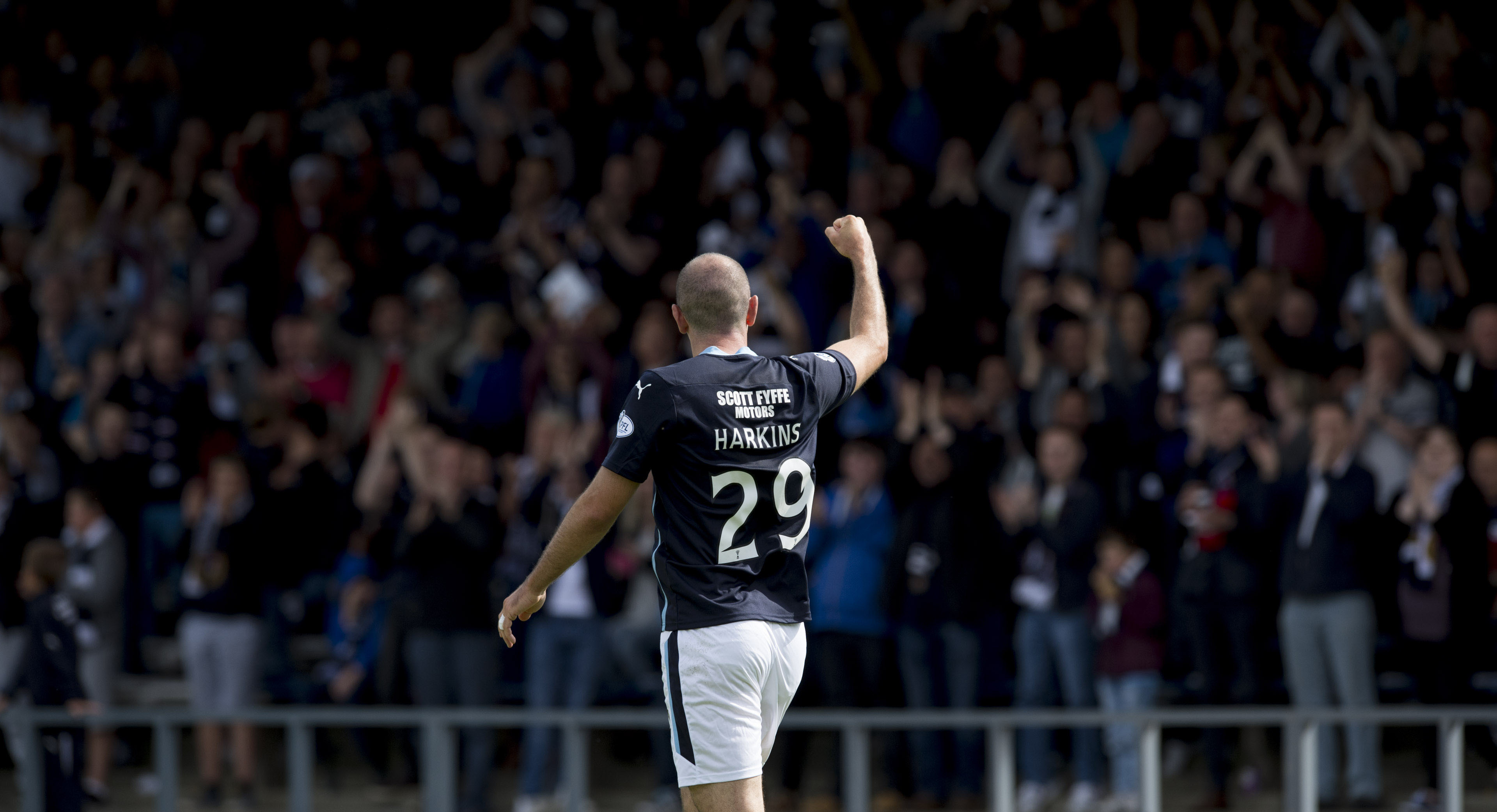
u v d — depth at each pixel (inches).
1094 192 1855.3
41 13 2340.1
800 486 651.5
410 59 2191.2
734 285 661.9
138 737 1699.1
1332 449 1382.9
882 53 2180.1
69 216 2075.5
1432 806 1341.0
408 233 2025.1
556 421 1523.1
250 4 2346.2
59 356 1882.4
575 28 2244.1
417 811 1498.5
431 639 1455.5
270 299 1985.7
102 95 2266.2
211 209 2081.7
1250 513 1392.7
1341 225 1759.4
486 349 1777.8
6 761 1637.6
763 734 650.2
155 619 1769.2
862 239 705.6
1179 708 1486.2
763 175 2033.7
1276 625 1547.7
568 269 1785.2
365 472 1670.8
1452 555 1370.6
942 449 1462.8
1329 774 1376.7
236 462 1555.1
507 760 1612.9
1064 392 1519.4
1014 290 1838.1
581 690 1465.3
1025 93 2054.6
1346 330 1695.4
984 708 1489.9
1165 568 1493.6
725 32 2206.0
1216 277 1627.7
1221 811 1369.3
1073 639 1414.9
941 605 1425.9
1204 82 1968.5
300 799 1245.1
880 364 682.8
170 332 1748.3
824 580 1456.7
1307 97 1902.1
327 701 1582.2
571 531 628.7
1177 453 1528.1
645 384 633.6
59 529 1662.2
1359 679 1364.4
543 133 2121.1
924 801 1433.3
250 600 1534.2
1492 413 1478.8
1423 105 1893.5
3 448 1723.7
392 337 1824.6
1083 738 1414.9
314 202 2039.9
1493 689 1430.9
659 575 645.9
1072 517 1424.7
